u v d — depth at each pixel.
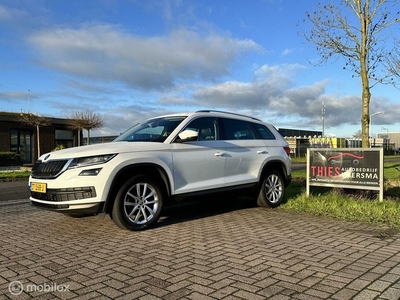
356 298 2.93
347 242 4.63
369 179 7.11
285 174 7.56
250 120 7.29
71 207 4.89
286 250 4.26
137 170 5.38
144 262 3.88
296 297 2.96
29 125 26.72
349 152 7.34
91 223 5.90
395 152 60.47
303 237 4.89
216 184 6.20
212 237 4.91
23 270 3.67
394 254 4.10
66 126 29.08
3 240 4.91
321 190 8.99
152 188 5.46
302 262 3.82
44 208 5.18
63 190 4.91
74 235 5.13
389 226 5.54
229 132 6.67
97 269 3.68
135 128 6.52
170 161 5.61
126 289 3.16
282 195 7.46
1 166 24.59
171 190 5.61
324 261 3.85
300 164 26.69
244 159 6.70
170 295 3.02
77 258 4.05
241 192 6.74
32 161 27.00
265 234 5.07
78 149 5.31
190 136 5.65
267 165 7.12
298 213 6.70
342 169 7.41
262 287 3.17
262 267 3.67
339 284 3.22
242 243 4.59
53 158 5.23
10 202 8.73
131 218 5.26
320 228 5.44
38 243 4.72
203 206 7.53
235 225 5.68
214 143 6.28
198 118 6.27
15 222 6.13
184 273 3.53
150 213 5.46
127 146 5.34
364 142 9.73
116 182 5.13
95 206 4.90
